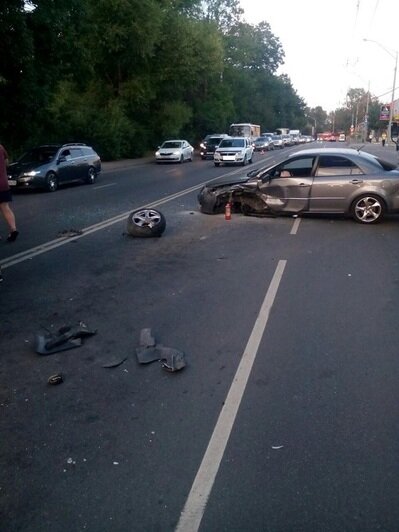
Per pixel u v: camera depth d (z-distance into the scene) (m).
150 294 6.30
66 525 2.67
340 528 2.60
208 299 6.07
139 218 9.76
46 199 15.46
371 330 5.05
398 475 2.97
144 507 2.77
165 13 35.97
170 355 4.50
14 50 17.91
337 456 3.16
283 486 2.90
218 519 2.68
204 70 43.09
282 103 102.19
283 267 7.45
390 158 32.09
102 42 31.89
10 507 2.80
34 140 25.55
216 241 9.34
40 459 3.20
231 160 29.52
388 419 3.54
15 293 6.42
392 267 7.34
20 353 4.71
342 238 9.40
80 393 3.99
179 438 3.38
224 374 4.23
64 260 8.03
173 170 27.27
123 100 36.72
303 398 3.84
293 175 11.12
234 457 3.17
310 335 4.97
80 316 5.60
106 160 34.03
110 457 3.20
